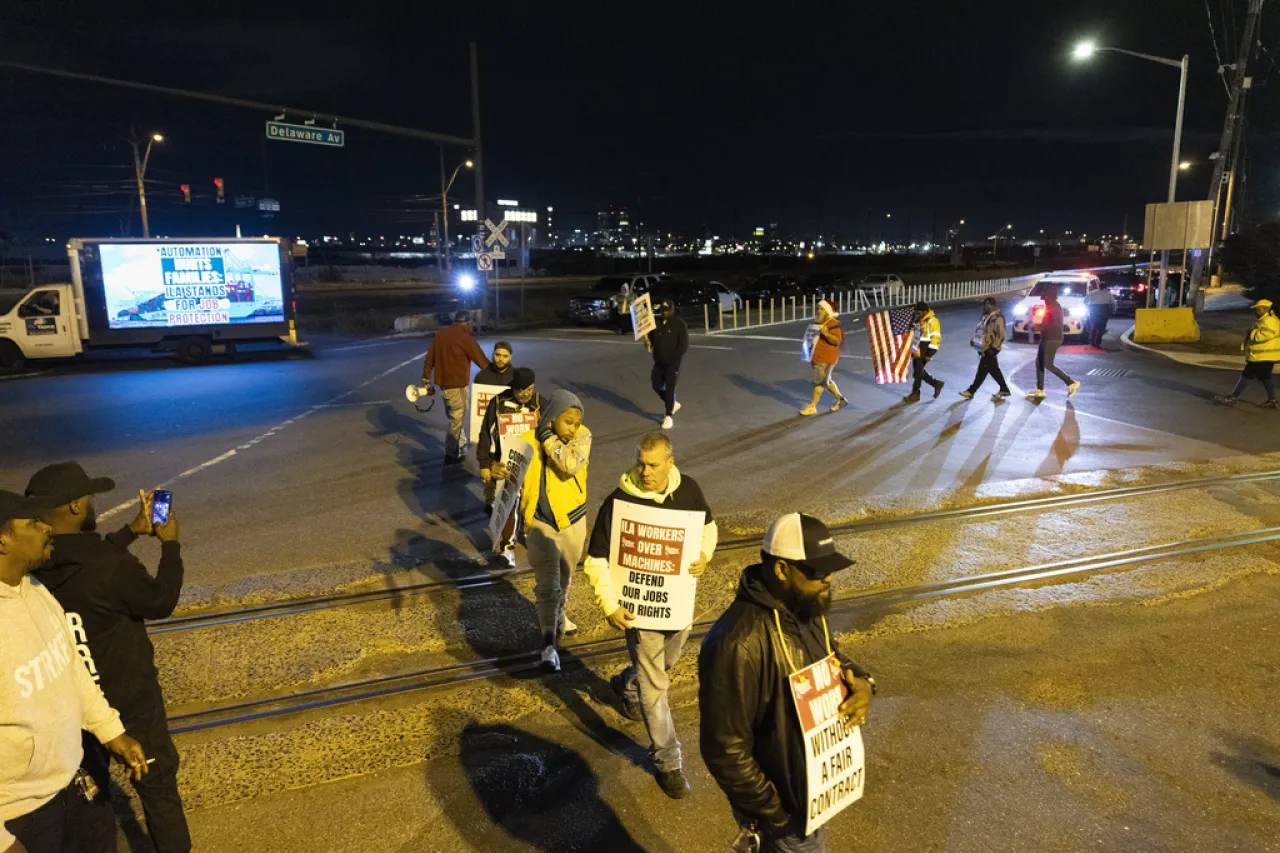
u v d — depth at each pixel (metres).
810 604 2.49
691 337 24.77
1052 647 5.38
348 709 4.69
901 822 3.70
